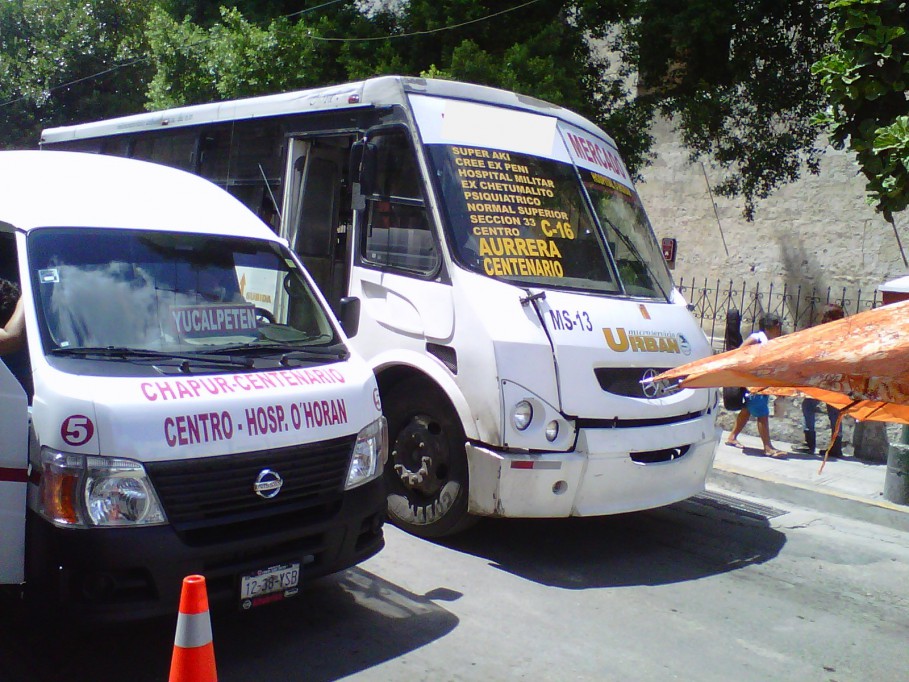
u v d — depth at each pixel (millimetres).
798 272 14438
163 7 16203
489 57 11438
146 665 4387
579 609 5477
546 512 5941
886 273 13555
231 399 4344
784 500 8727
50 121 21062
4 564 4074
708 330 15102
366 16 14023
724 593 5977
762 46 12125
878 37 6008
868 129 6191
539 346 5934
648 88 13164
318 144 7691
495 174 6703
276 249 5578
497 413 5832
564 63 12008
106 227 4977
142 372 4320
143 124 10258
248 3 15125
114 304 4664
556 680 4535
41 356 4270
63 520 3918
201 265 5125
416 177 6547
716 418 7004
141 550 3949
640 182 14281
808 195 14352
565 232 6773
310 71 13461
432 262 6363
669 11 11930
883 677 4863
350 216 7293
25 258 4617
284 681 4324
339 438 4703
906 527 7965
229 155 8820
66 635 4668
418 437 6480
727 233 15273
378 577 5750
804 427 10867
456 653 4746
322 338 5340
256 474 4316
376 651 4703
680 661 4871
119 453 3953
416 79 6848
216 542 4172
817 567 6699
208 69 13750
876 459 10469
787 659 5016
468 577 5863
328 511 4664
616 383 6242
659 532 7254
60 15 20516
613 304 6516
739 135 13367
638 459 6305
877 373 2459
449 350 6156
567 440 5945
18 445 4086
